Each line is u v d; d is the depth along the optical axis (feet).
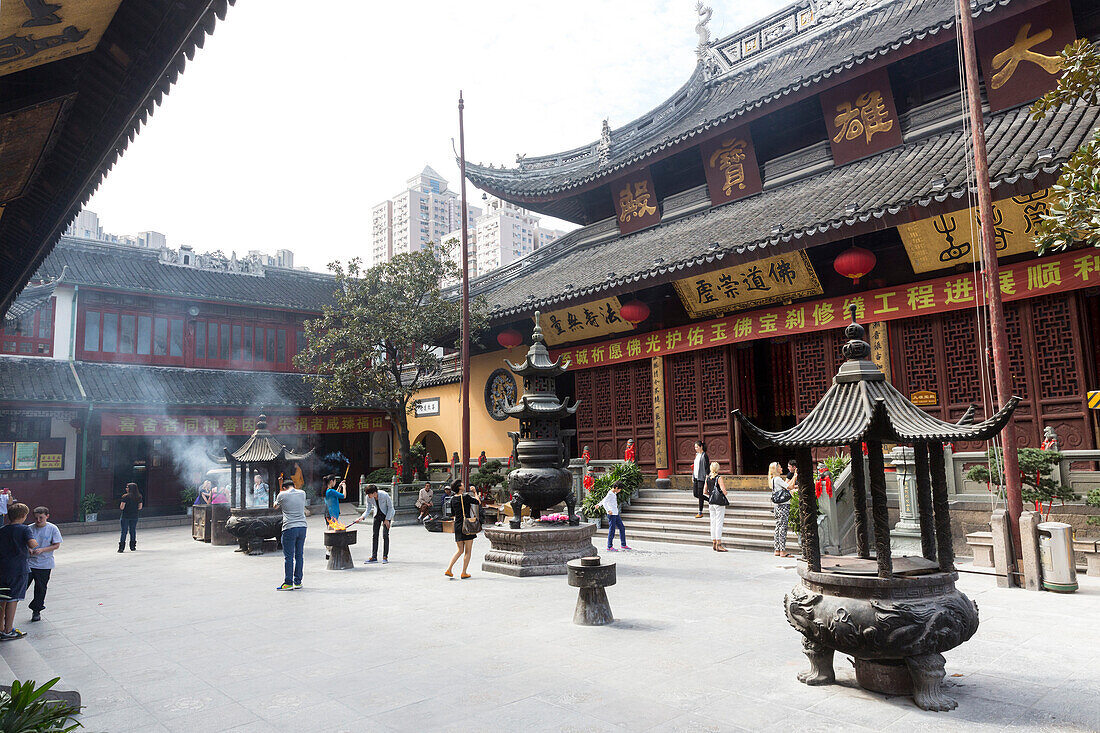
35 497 79.97
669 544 48.96
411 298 81.10
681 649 22.24
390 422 106.52
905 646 16.24
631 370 66.69
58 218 28.27
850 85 56.85
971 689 17.71
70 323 86.33
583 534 40.81
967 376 45.16
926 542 19.21
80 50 19.24
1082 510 35.91
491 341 81.71
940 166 45.75
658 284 55.72
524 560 38.88
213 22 18.53
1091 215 18.74
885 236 47.75
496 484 70.85
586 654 21.93
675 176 73.46
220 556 53.47
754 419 69.97
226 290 99.81
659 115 81.46
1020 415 42.91
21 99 19.86
